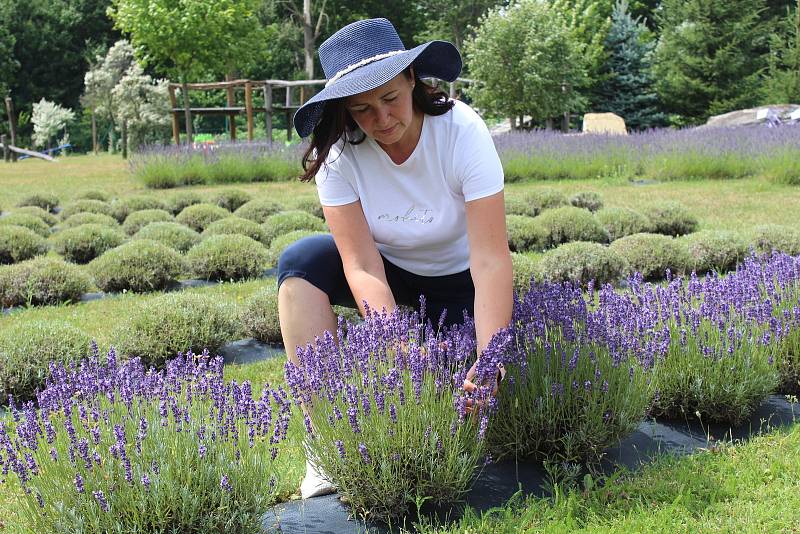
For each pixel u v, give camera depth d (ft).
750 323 11.42
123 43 106.42
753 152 48.26
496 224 9.07
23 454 7.56
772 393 11.57
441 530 7.98
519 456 9.53
